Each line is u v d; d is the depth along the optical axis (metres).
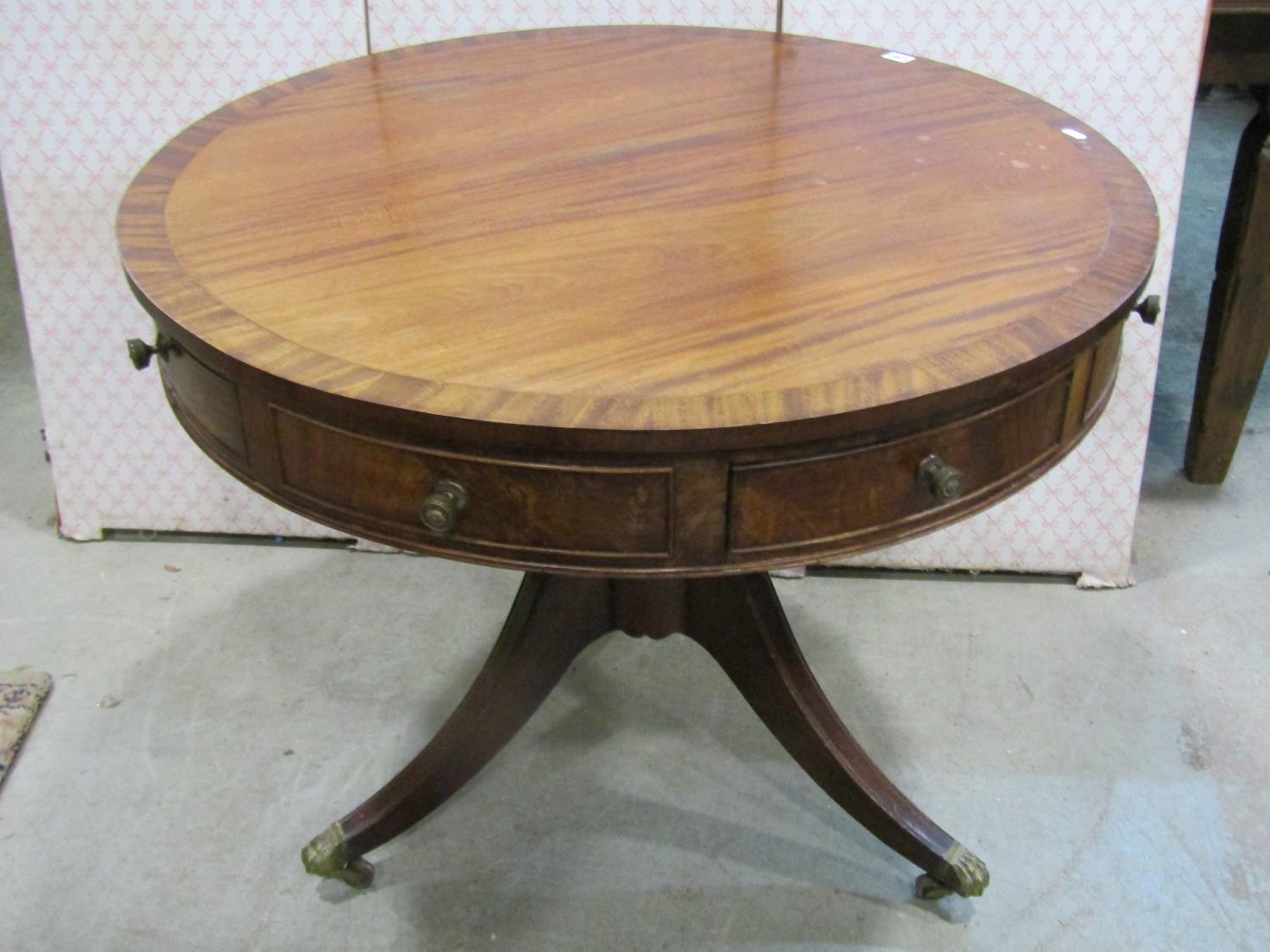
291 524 1.91
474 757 1.34
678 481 0.81
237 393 0.89
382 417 0.80
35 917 1.31
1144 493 2.00
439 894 1.35
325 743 1.54
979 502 0.91
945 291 0.92
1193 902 1.34
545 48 1.47
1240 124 3.44
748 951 1.29
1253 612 1.75
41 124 1.65
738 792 1.48
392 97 1.32
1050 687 1.63
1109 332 0.91
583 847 1.41
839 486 0.84
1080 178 1.10
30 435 2.16
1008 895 1.35
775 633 1.29
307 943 1.30
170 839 1.41
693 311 0.89
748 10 1.60
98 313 1.77
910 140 1.19
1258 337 1.85
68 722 1.56
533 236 1.01
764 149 1.17
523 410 0.78
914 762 1.52
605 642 1.71
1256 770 1.50
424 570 1.86
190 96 1.65
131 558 1.88
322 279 0.94
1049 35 1.56
